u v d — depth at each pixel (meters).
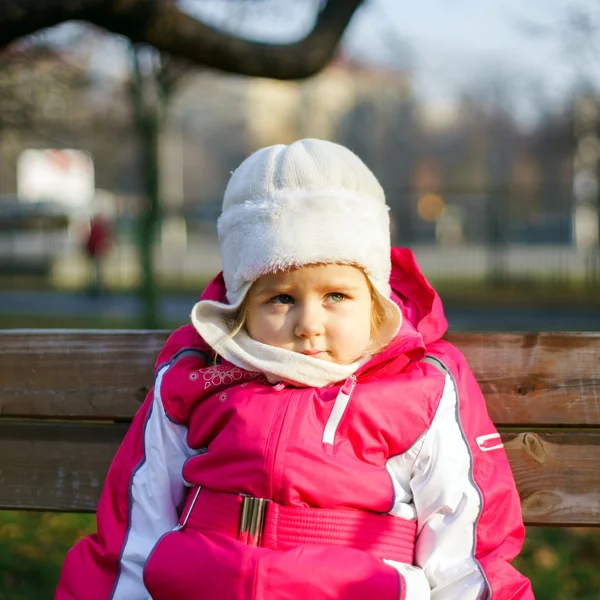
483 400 1.87
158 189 9.20
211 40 3.37
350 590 1.59
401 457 1.77
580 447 2.00
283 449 1.70
